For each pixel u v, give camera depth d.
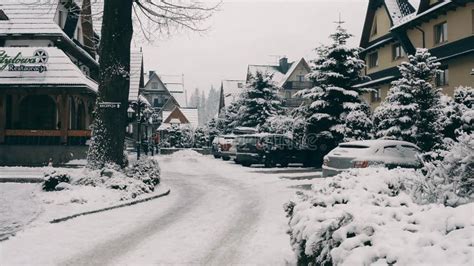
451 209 3.76
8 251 6.36
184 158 34.56
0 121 21.77
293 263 5.05
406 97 18.75
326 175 12.70
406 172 6.93
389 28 31.58
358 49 26.30
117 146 13.52
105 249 6.61
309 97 25.88
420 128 18.55
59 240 7.10
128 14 13.80
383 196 5.30
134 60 38.66
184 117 75.94
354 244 3.58
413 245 3.27
